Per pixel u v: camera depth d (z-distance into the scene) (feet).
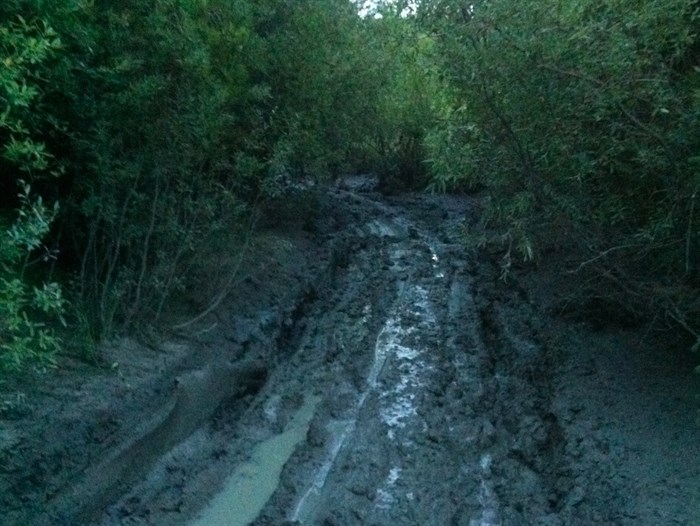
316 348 31.19
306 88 34.71
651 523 16.25
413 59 25.64
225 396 24.98
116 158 22.40
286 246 37.88
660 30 19.53
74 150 21.65
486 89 21.45
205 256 28.32
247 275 31.42
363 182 68.28
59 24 19.06
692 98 19.42
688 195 19.69
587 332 26.78
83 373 20.54
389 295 38.06
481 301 36.04
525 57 19.93
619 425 20.62
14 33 15.51
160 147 23.15
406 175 66.28
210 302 27.99
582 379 23.91
